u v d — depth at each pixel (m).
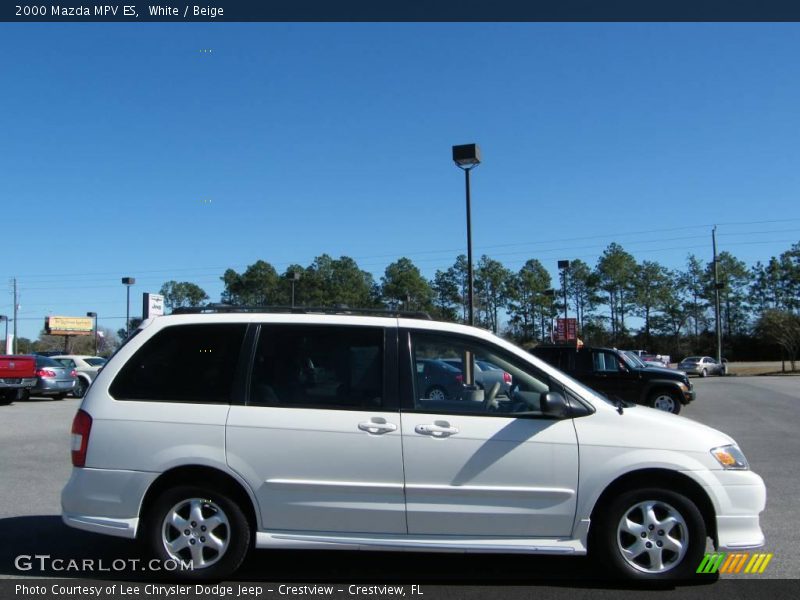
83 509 5.03
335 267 61.59
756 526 5.00
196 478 5.06
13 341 74.69
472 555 5.83
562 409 4.96
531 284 72.69
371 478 4.93
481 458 4.91
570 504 4.91
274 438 4.96
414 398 5.07
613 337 74.56
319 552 5.89
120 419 5.07
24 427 14.57
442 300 71.62
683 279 74.69
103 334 82.94
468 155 17.61
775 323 47.34
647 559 4.98
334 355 5.20
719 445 5.06
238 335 5.27
